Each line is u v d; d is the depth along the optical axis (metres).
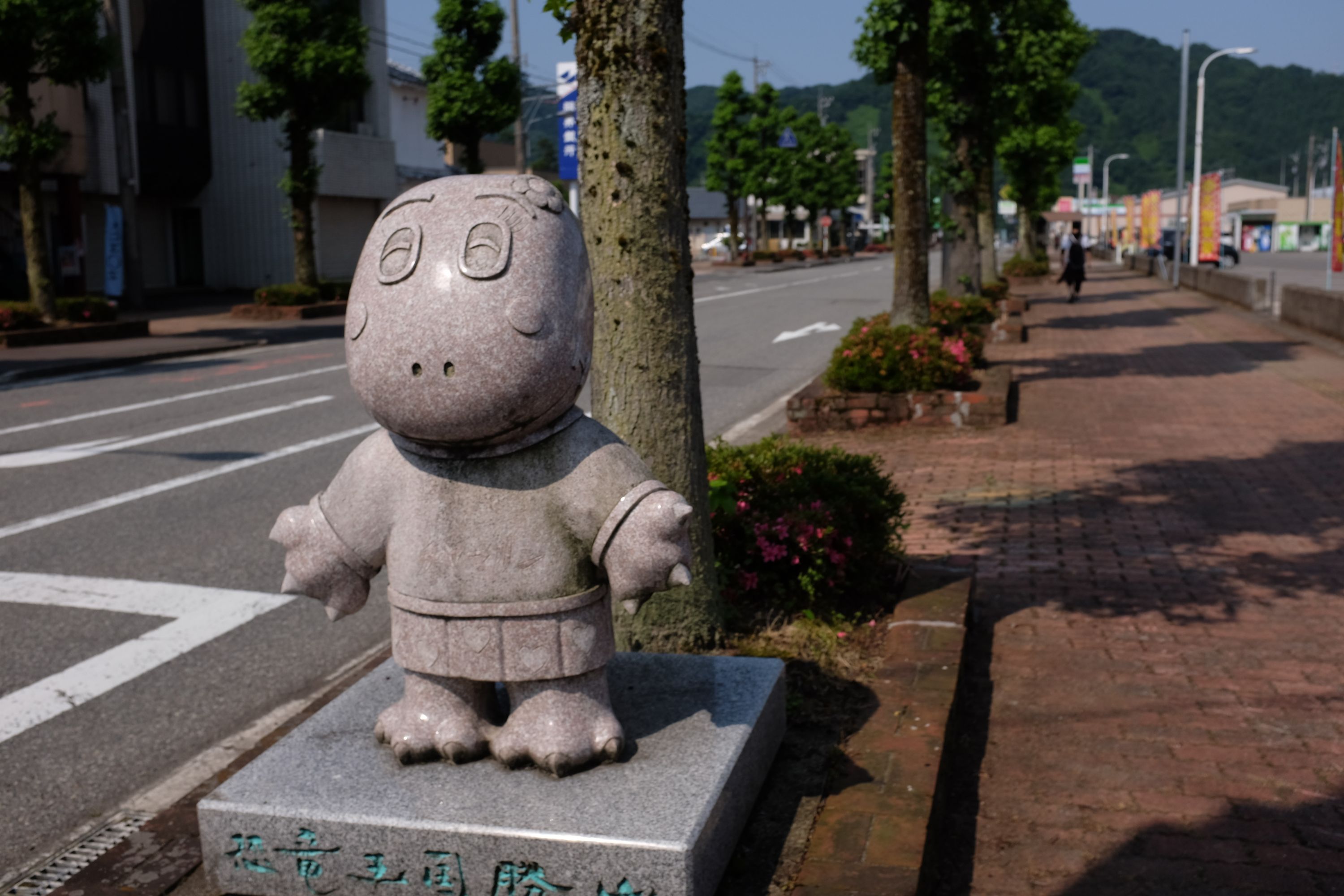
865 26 12.53
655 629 4.51
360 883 2.88
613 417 4.46
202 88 34.34
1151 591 5.91
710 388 14.38
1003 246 115.94
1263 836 3.53
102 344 20.42
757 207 72.00
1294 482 8.34
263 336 22.11
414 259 2.90
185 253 35.84
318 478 9.25
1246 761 4.02
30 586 6.50
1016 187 40.56
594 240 4.43
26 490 8.88
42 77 20.80
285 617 6.01
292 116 26.58
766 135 61.19
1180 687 4.67
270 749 3.27
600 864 2.71
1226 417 11.26
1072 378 14.47
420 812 2.87
